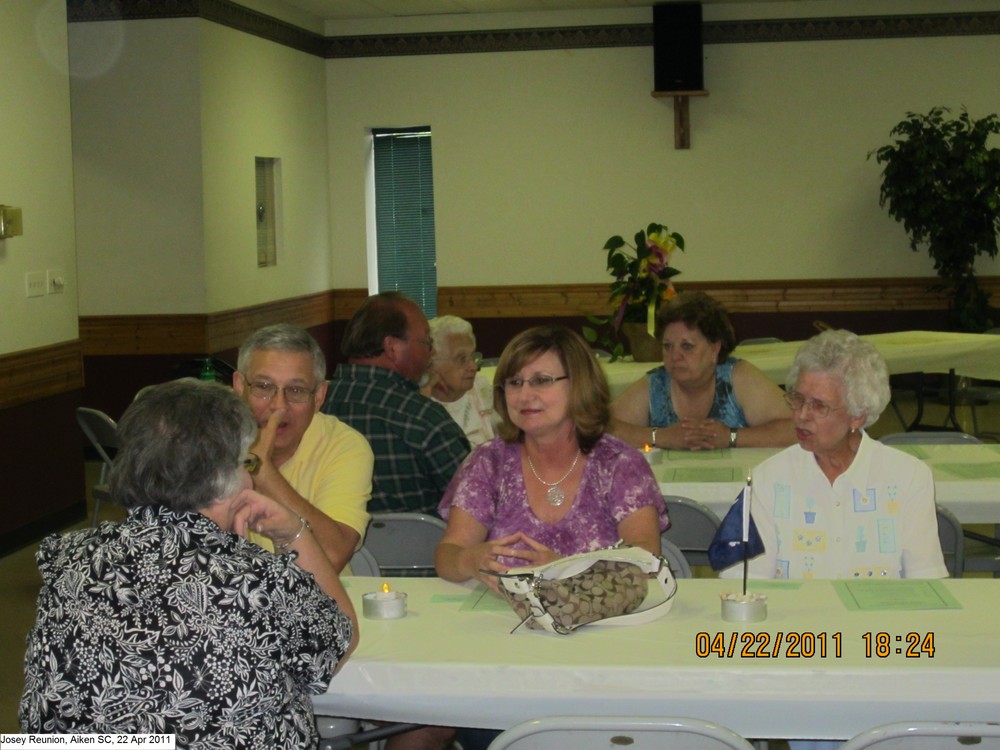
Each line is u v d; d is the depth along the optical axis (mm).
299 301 9242
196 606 1528
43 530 5781
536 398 2318
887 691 1783
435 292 10188
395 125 9812
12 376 5445
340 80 9828
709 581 2299
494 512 2418
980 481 3219
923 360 6207
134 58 7504
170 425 1598
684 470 3406
